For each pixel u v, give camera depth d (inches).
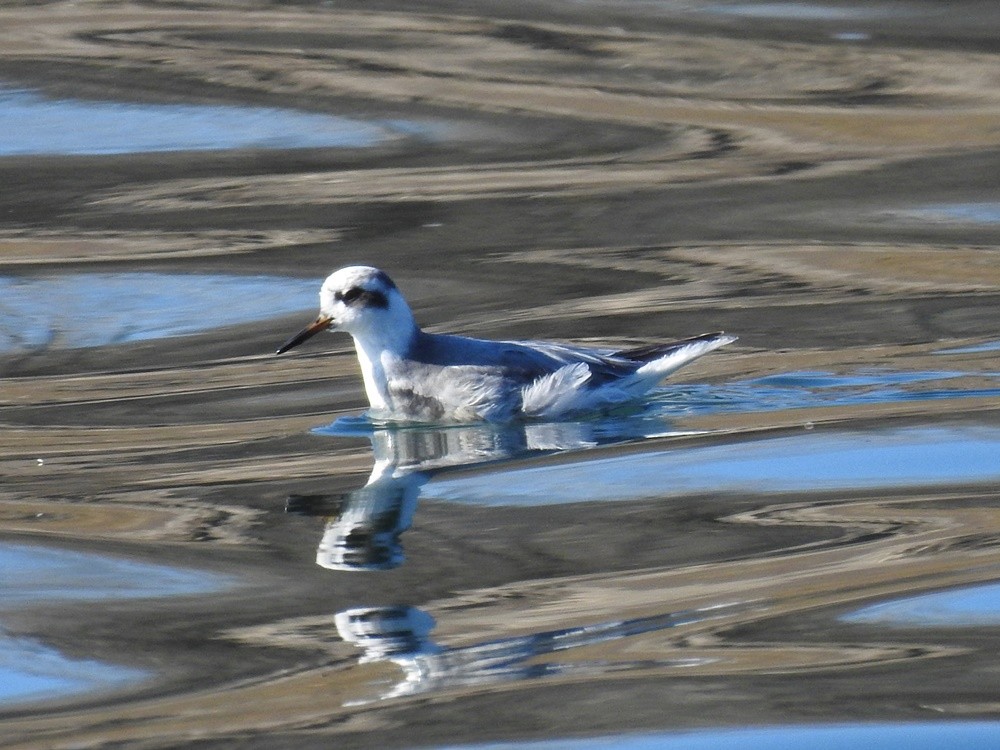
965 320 607.5
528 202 759.7
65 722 309.1
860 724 298.5
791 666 325.4
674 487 453.1
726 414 525.0
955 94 891.4
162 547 410.6
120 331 628.4
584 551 400.2
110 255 706.8
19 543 416.2
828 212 745.0
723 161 809.5
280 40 986.1
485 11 1046.4
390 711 308.5
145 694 322.0
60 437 515.5
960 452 473.1
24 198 772.6
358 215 747.4
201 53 962.1
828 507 430.6
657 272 673.6
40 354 605.0
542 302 639.8
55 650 346.3
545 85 916.6
